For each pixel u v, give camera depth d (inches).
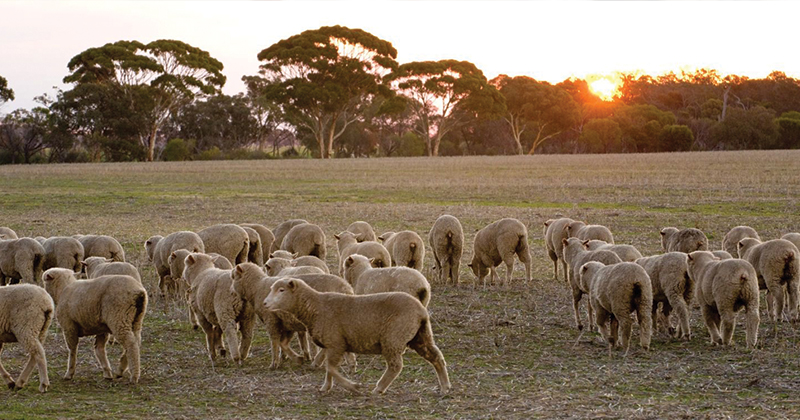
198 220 1269.7
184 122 5541.3
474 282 753.6
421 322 406.6
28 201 1642.5
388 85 5049.2
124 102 4662.9
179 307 644.7
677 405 383.2
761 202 1338.6
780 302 547.8
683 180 1882.4
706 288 505.0
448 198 1610.5
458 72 5226.4
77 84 4776.1
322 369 469.7
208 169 3043.8
